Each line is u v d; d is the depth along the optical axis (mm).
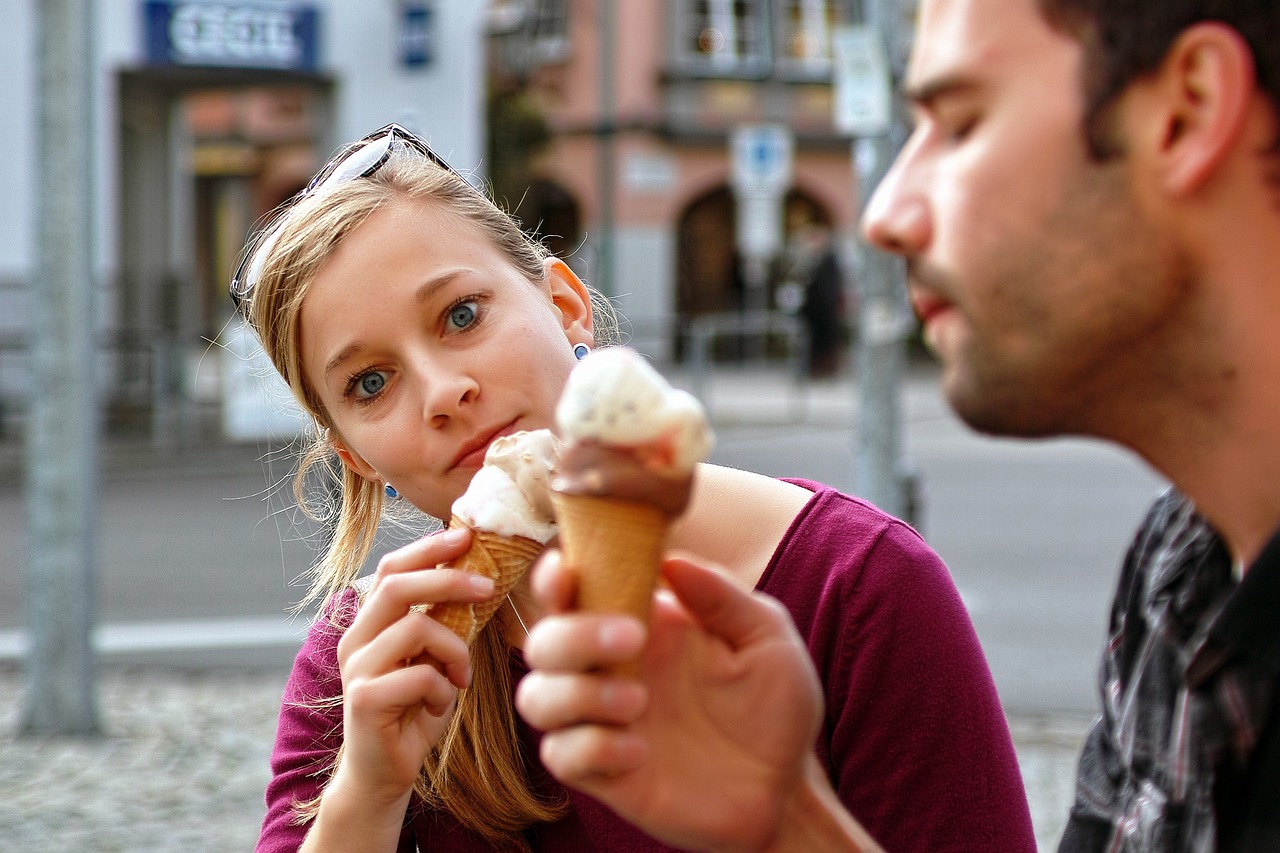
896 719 1571
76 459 5598
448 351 1658
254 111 31438
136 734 5520
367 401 1714
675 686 1093
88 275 5684
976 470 13398
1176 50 905
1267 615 1028
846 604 1612
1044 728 5559
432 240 1692
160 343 14406
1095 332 956
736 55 28984
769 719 1073
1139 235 935
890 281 6922
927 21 1016
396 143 1806
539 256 1880
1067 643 7016
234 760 5184
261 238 1898
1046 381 981
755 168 16750
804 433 16031
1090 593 8172
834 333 21891
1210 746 1078
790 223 30453
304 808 1810
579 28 28766
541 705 992
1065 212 942
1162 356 964
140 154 17766
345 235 1691
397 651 1438
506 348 1656
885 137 7168
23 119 14898
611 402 981
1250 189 917
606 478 979
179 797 4766
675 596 1107
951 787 1553
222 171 32062
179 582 8398
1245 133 908
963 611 1655
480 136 16141
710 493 1740
